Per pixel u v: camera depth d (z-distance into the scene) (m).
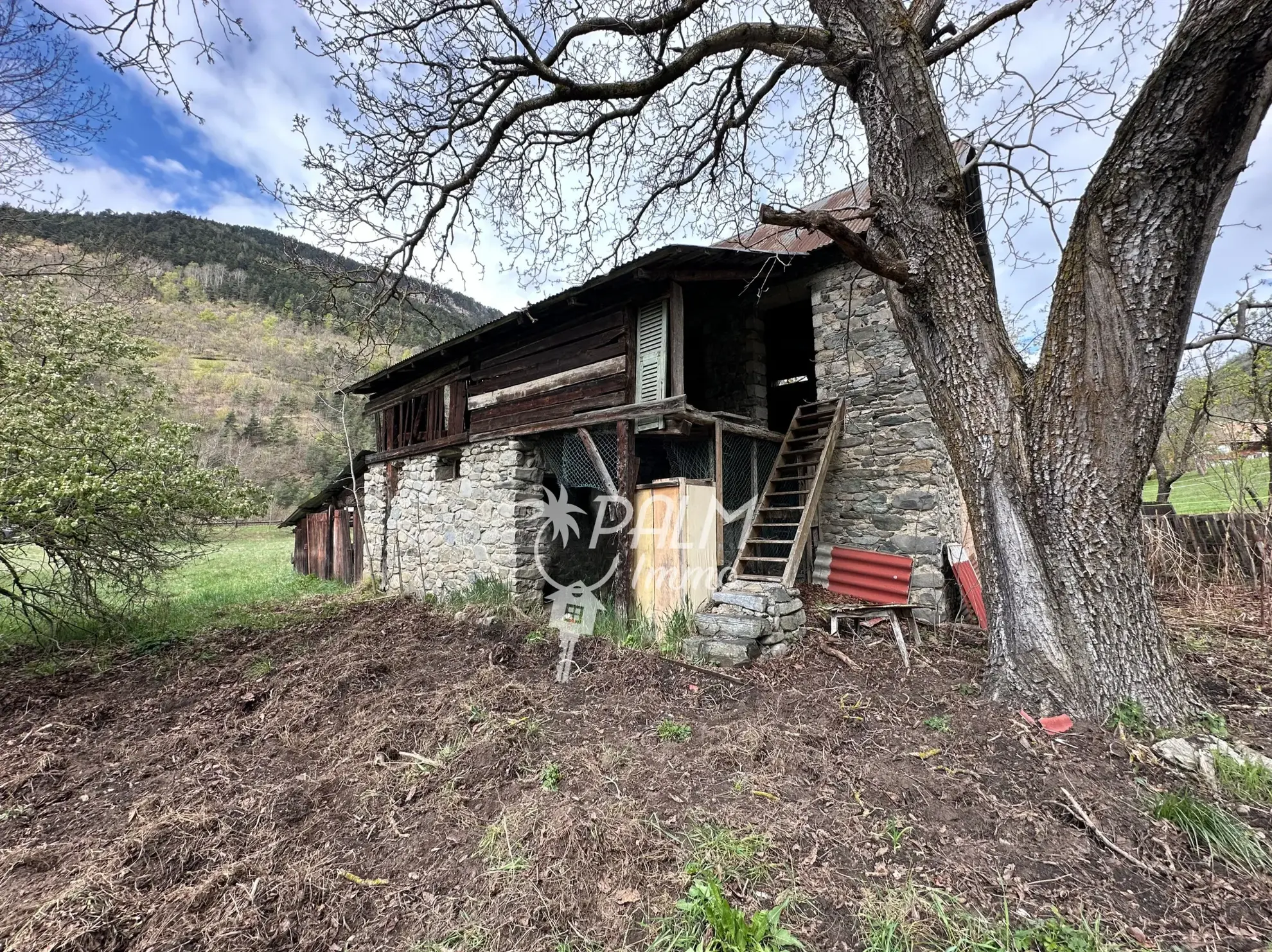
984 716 2.94
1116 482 2.79
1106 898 1.73
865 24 3.36
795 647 4.44
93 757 3.19
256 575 11.30
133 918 1.84
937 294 3.23
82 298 8.53
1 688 4.24
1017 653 3.05
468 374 7.46
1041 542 2.96
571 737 3.16
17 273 7.40
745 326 7.10
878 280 5.68
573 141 5.29
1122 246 2.64
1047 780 2.33
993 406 3.11
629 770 2.72
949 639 4.50
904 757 2.63
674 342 5.00
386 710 3.56
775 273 6.21
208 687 4.29
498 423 6.88
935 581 5.09
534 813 2.35
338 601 8.05
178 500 5.48
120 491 4.70
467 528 7.32
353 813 2.48
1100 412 2.77
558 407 6.03
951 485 5.55
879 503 5.60
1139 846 1.95
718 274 5.36
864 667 3.95
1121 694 2.76
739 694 3.66
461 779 2.70
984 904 1.72
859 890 1.80
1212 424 7.52
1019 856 1.93
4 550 5.04
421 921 1.80
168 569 6.13
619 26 4.18
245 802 2.56
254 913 1.85
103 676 4.59
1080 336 2.79
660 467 7.75
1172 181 2.50
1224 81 2.27
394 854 2.18
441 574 7.82
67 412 5.22
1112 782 2.30
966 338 3.17
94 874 2.03
